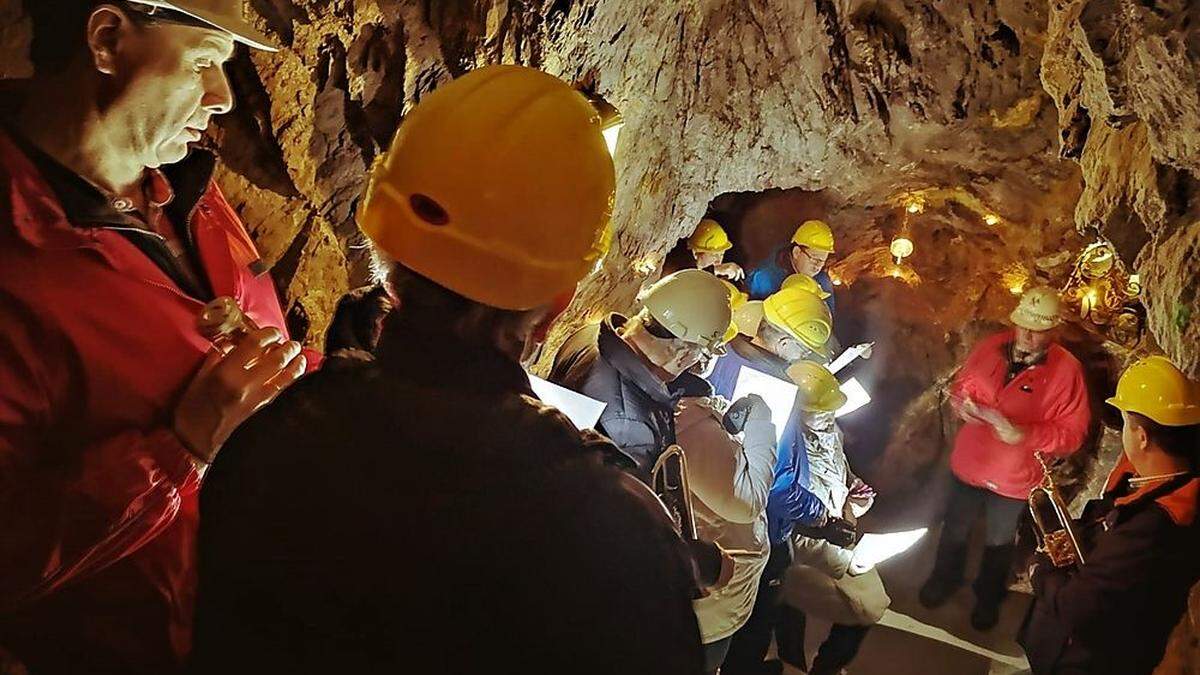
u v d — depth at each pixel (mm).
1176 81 3197
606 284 4777
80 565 1431
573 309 4473
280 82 2418
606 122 1998
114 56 1431
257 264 1812
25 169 1414
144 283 1504
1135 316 5516
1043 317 5090
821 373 3889
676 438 2670
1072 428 5047
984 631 5211
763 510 3033
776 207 7301
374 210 1211
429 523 1054
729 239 7434
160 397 1473
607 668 1087
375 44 2705
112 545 1444
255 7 2334
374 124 2732
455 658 1060
